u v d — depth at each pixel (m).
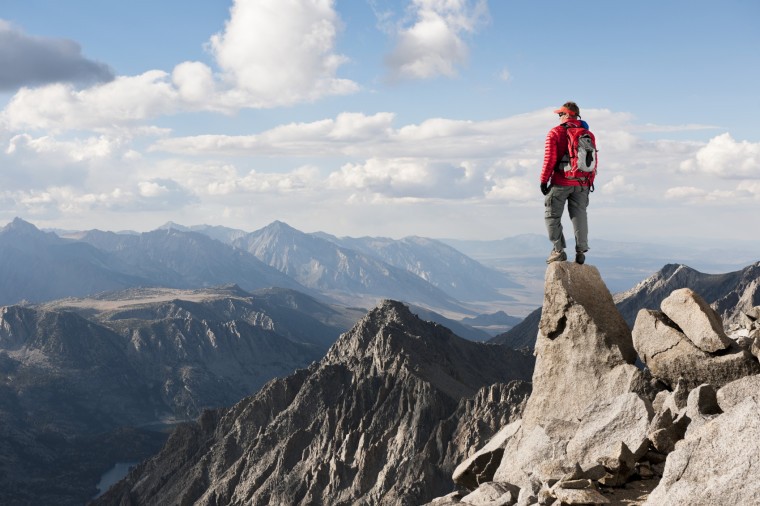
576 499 10.88
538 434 14.77
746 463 9.15
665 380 14.73
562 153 15.98
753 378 12.00
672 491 9.71
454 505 13.64
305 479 195.50
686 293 14.55
